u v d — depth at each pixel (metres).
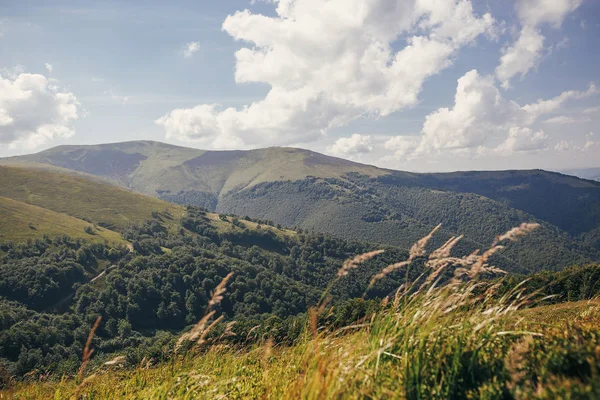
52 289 108.75
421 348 4.35
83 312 103.56
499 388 3.65
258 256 176.88
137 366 9.06
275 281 126.62
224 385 6.40
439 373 4.18
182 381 6.48
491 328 4.67
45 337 73.94
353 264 4.66
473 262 4.61
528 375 3.70
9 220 162.00
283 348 8.50
